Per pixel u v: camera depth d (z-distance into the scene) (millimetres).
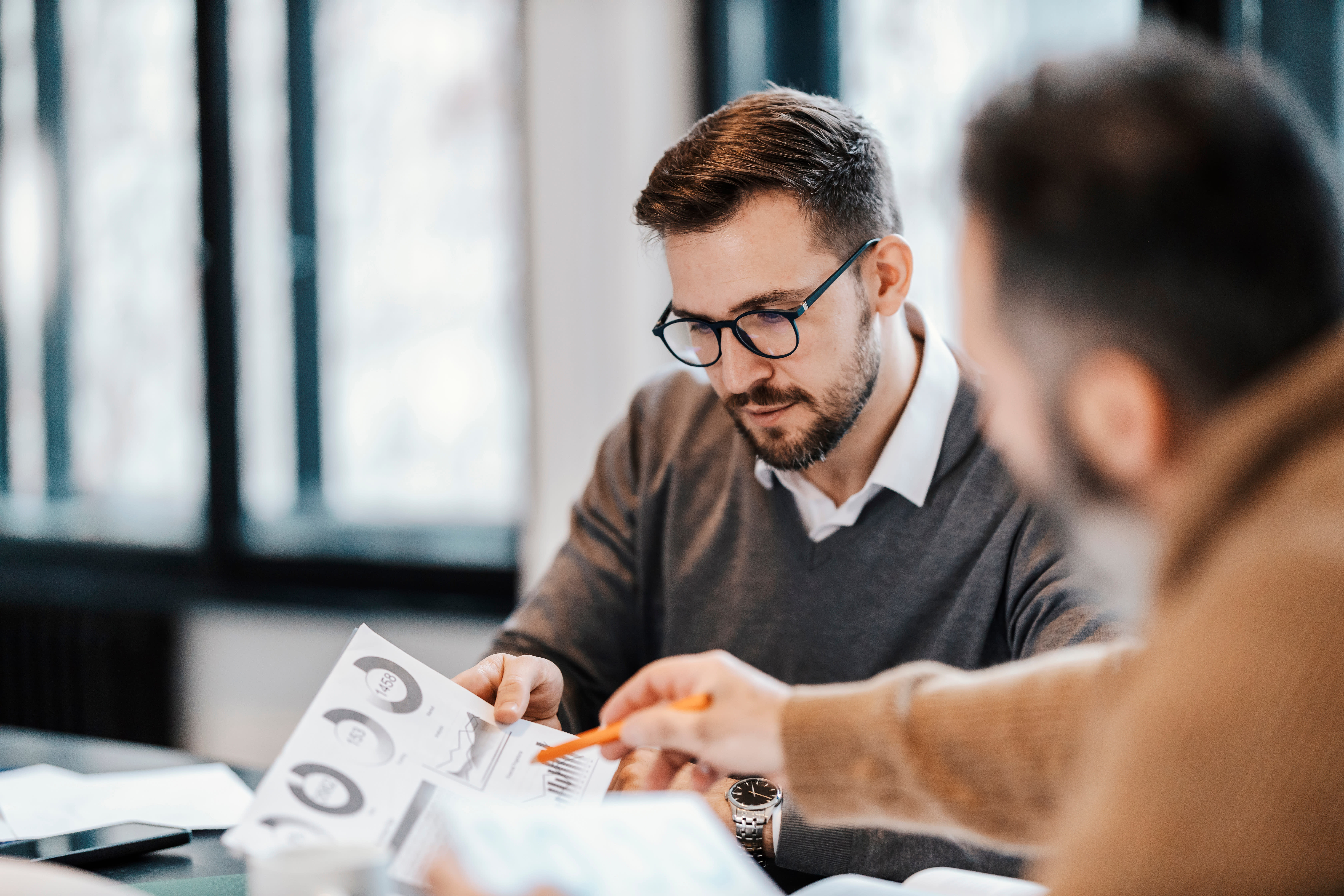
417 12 2844
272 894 651
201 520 3117
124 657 2904
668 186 1162
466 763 959
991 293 553
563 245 2375
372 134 2908
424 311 2877
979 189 548
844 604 1312
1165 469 533
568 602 1444
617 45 2340
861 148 1198
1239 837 442
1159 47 540
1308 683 442
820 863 1074
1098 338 517
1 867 740
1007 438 592
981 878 880
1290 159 497
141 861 1036
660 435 1482
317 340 3002
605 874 670
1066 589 1156
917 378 1306
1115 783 483
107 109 3234
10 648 3014
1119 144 502
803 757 752
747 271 1146
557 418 2387
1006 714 694
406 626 2699
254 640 2865
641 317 2359
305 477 3041
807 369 1176
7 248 3393
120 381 3273
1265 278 490
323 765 909
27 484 3426
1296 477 485
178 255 3166
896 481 1265
